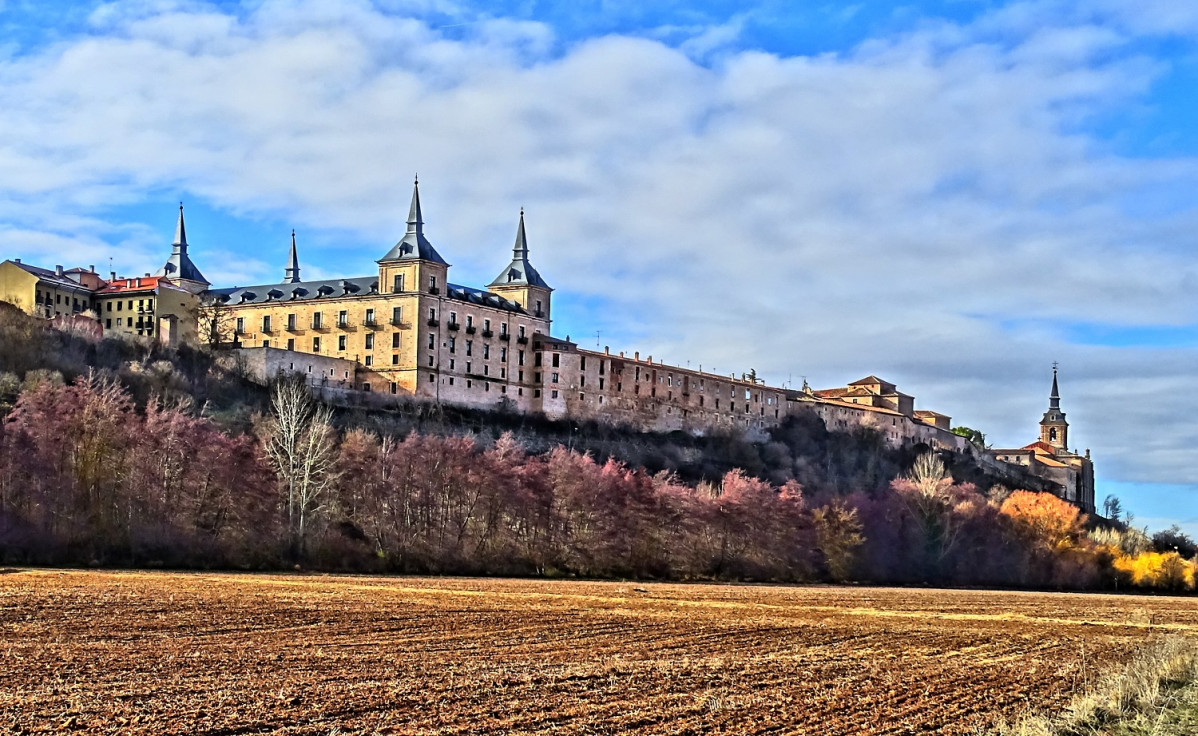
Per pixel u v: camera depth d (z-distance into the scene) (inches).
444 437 6860.2
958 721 1854.1
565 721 1715.1
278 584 4114.2
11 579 3752.5
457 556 5659.5
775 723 1765.5
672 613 3631.9
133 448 5319.9
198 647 2358.5
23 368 6815.9
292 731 1589.6
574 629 2994.6
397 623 2970.0
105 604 3085.6
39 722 1604.3
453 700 1847.9
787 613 3860.7
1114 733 1852.9
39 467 5012.3
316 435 5782.5
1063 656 2800.2
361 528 5689.0
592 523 6181.1
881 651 2795.3
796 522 6712.6
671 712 1811.0
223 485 5374.0
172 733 1555.1
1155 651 2716.5
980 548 7628.0
